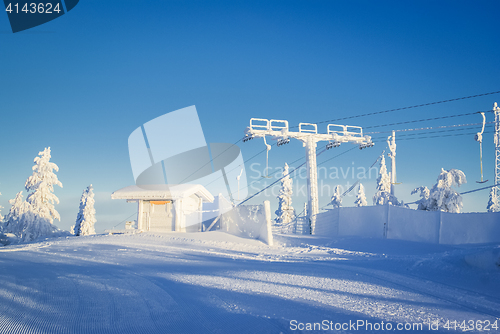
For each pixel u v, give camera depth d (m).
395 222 23.12
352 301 7.36
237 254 17.47
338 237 25.75
